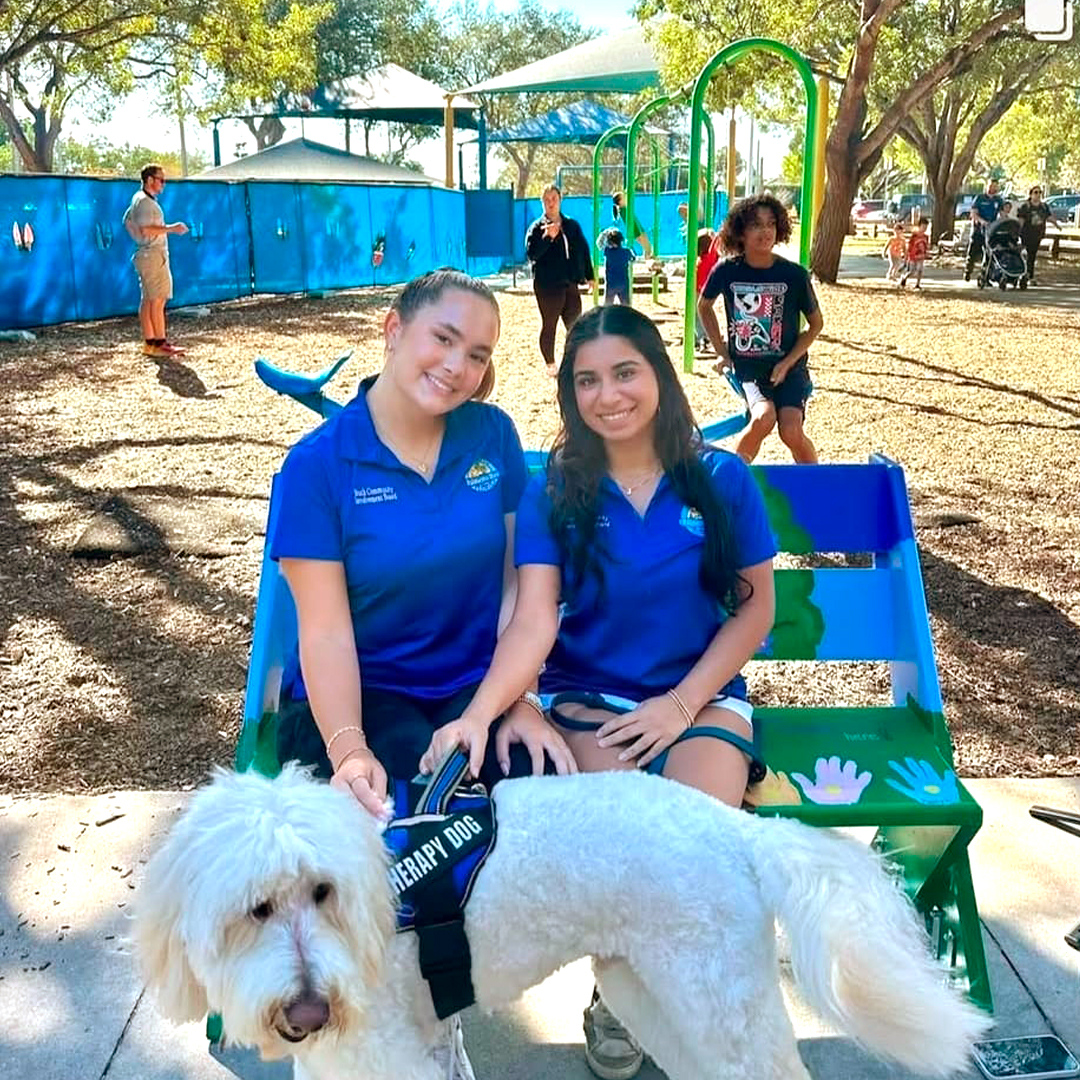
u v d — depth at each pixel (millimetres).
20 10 27984
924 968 1907
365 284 23422
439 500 2660
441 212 26812
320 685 2521
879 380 11578
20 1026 2730
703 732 2648
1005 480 7539
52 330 15117
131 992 2832
